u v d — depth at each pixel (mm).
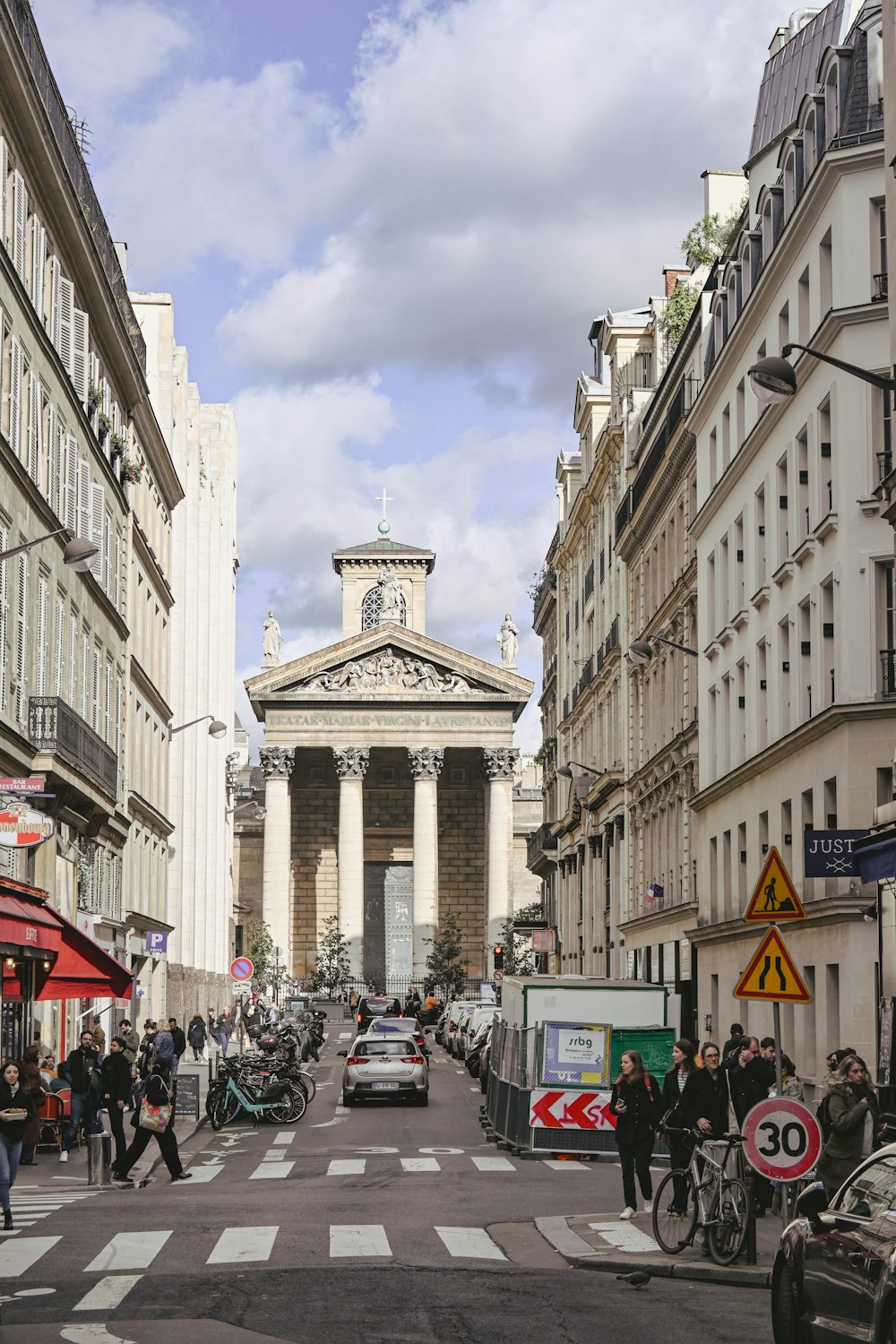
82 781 40594
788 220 35219
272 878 124562
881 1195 10945
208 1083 43812
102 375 47656
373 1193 24422
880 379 21250
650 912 57719
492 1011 65562
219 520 90062
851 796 31531
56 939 33094
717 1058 21438
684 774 51594
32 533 36875
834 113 34594
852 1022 31047
